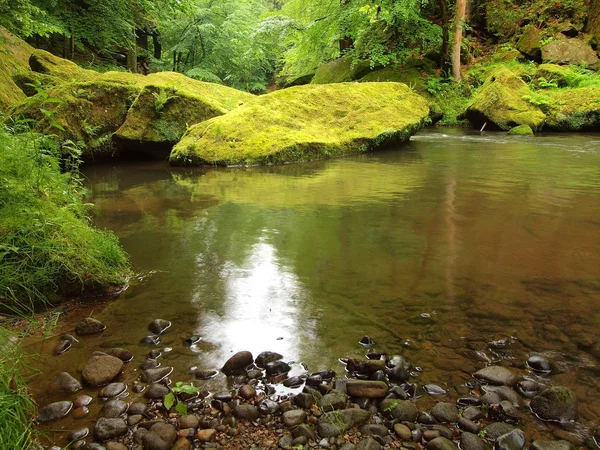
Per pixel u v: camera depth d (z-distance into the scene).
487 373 1.76
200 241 3.37
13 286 2.28
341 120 8.54
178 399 1.65
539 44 15.28
